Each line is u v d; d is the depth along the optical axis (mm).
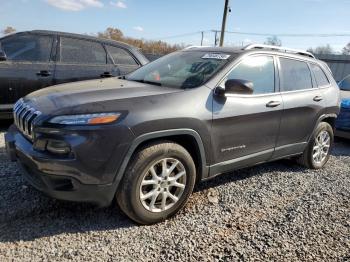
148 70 4332
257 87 4020
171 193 3354
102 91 3293
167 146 3160
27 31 6070
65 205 3418
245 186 4270
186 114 3236
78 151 2766
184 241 2986
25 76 5879
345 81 8516
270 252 2916
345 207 3877
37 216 3189
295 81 4594
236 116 3660
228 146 3693
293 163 5324
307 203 3904
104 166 2865
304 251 2969
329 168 5320
